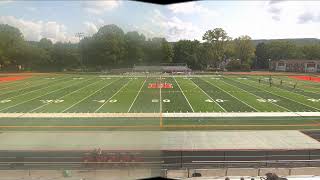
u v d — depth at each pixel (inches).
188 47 3750.0
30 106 1310.3
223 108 1296.8
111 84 1873.8
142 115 1013.8
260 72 3324.3
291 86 2020.2
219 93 1696.6
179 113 1191.6
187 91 1755.7
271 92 1744.6
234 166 685.3
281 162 703.7
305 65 3385.8
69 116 1127.6
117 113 1156.5
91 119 1067.9
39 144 776.9
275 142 845.8
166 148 781.3
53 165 648.4
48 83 1865.2
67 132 885.8
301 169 669.9
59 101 1414.9
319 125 1030.4
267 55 4101.9
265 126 1015.6
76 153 695.1
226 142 841.5
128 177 499.5
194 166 681.6
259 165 692.1
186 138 871.1
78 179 575.8
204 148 791.7
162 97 1491.1
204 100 1473.9
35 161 673.0
